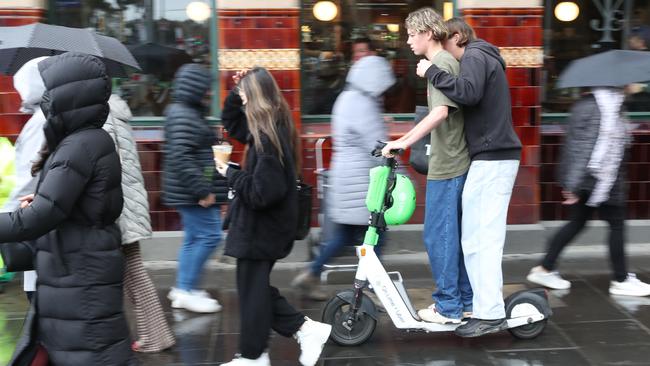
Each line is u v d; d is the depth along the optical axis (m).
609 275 6.61
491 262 4.83
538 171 7.12
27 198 3.41
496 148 4.73
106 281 3.36
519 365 4.72
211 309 5.78
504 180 4.79
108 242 3.37
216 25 7.02
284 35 6.81
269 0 6.75
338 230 5.77
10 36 4.58
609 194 5.82
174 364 4.82
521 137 7.04
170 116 5.36
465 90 4.52
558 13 7.39
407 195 4.86
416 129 4.64
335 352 4.95
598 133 5.67
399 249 7.23
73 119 3.29
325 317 4.98
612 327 5.36
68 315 3.31
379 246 5.71
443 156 4.88
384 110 7.35
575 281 6.45
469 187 4.80
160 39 7.10
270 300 4.44
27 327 3.40
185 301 5.77
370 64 5.48
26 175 4.06
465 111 4.80
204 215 5.61
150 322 4.97
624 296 6.04
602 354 4.88
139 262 4.93
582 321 5.48
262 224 4.31
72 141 3.27
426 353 4.93
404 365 4.74
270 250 4.33
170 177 5.46
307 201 4.69
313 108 7.25
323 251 5.86
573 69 5.72
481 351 4.95
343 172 5.53
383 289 4.90
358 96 5.50
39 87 4.09
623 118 5.78
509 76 6.95
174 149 5.34
